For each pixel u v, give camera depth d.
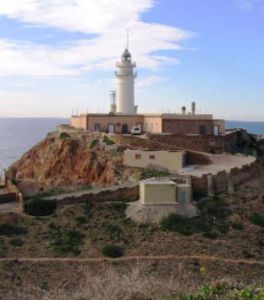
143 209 54.44
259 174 68.81
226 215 55.38
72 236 50.75
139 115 82.81
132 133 79.88
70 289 40.44
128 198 58.25
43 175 72.62
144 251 48.44
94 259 46.81
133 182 61.69
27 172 79.38
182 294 22.22
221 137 77.38
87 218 54.22
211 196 59.03
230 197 59.38
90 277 38.28
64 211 55.25
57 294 30.53
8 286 41.38
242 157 74.44
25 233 51.00
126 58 92.12
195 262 46.72
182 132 80.06
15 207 57.59
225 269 45.78
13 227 51.62
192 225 52.84
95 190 59.03
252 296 19.84
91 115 80.50
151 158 65.38
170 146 71.00
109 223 53.34
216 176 60.50
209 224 53.34
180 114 81.44
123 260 46.72
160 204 54.78
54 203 55.84
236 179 62.88
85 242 49.94
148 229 52.28
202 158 69.25
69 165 71.12
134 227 52.66
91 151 70.25
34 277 43.31
